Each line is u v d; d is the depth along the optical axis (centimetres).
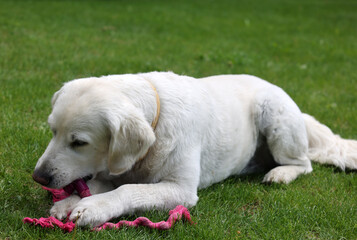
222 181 505
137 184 399
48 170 370
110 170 385
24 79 786
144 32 1484
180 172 420
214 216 411
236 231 385
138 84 414
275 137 536
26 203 401
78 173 389
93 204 360
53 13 1662
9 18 1442
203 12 2177
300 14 2428
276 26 1941
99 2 2145
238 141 504
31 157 493
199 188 480
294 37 1691
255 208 450
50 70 864
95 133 380
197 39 1462
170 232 366
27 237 336
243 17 2138
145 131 380
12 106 650
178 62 1055
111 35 1354
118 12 1878
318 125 626
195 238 366
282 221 414
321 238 394
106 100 384
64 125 375
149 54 1128
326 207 447
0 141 529
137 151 382
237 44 1444
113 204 369
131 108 387
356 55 1437
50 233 343
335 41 1667
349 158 592
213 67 1063
